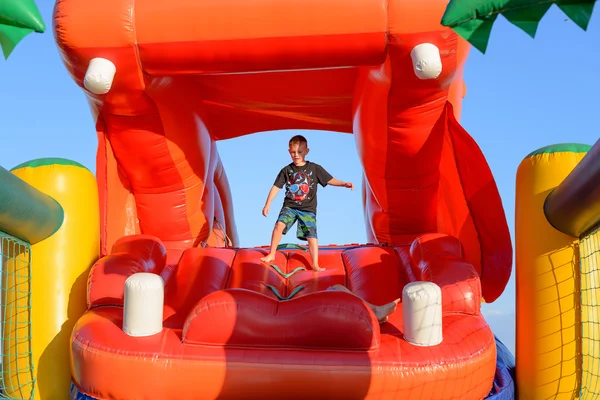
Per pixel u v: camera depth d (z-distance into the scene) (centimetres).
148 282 406
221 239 771
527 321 455
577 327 439
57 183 490
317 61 452
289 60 451
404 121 504
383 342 400
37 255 475
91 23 435
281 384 379
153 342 396
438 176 559
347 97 617
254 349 392
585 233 441
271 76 586
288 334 390
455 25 265
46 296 470
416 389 378
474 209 539
